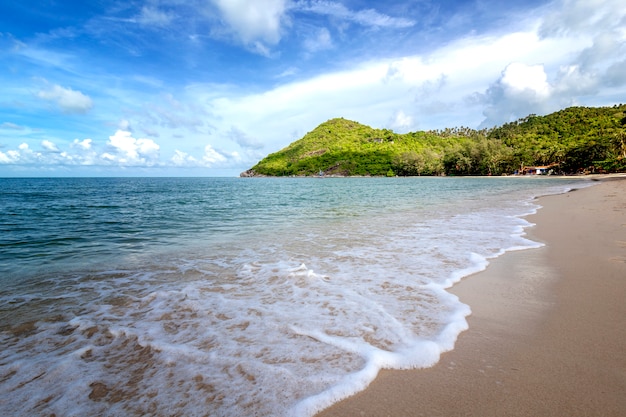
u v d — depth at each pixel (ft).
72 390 6.73
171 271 15.79
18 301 11.88
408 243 21.22
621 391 6.41
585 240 20.59
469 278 13.82
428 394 6.50
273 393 6.48
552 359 7.61
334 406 6.17
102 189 133.08
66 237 26.07
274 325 9.48
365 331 9.02
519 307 10.69
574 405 6.07
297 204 56.59
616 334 8.70
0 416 5.95
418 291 12.17
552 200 52.80
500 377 6.99
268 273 14.92
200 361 7.68
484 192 84.02
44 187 153.79
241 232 27.61
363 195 80.12
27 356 8.07
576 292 11.85
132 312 10.73
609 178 162.30
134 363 7.69
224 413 5.96
